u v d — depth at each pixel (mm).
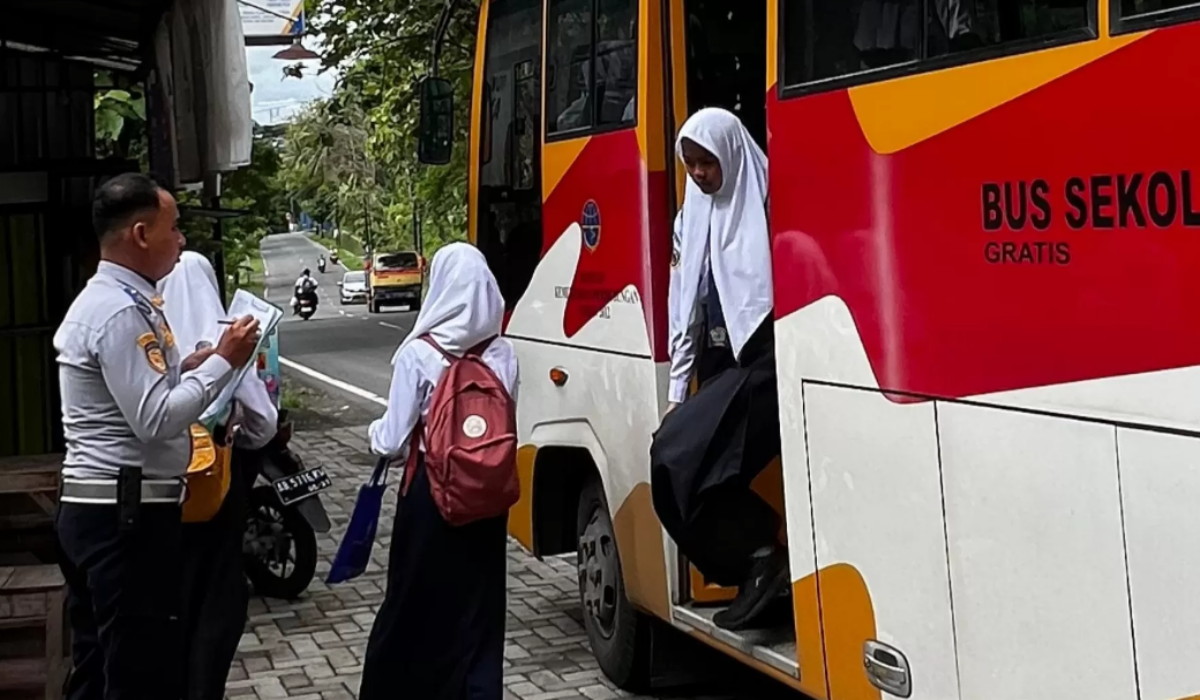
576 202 5957
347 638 7027
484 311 4965
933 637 3570
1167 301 2820
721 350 4969
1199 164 2736
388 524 9828
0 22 8711
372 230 62312
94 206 4395
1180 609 2811
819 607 4102
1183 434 2787
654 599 5430
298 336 32875
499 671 4934
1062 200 3092
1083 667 3072
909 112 3602
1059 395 3109
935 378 3521
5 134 8914
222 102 9664
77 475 4387
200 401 4355
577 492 6566
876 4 3746
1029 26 3191
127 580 4406
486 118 6953
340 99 19312
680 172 5289
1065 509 3102
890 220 3686
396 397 4898
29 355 8055
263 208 16750
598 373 5773
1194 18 2750
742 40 5426
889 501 3729
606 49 5645
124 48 10469
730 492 4730
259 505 7711
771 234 4289
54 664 5180
